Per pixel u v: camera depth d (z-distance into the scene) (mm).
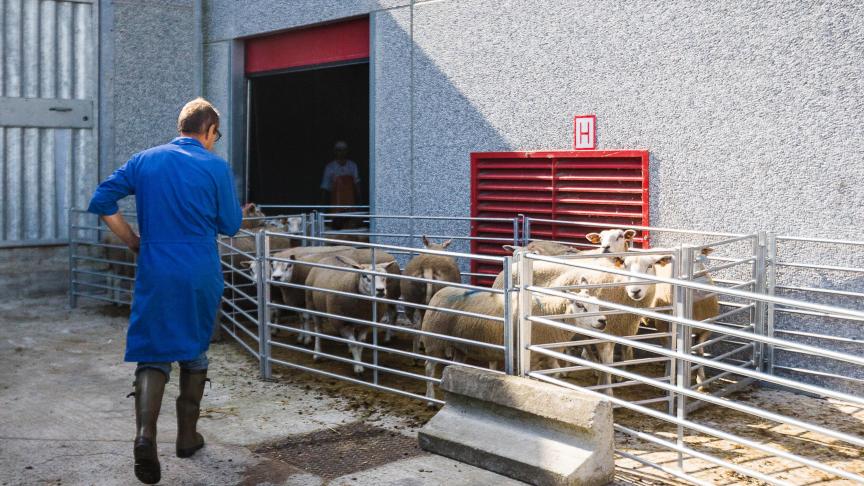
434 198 9727
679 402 5023
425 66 9656
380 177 10273
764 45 7047
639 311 4539
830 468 3896
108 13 11367
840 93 6672
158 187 4512
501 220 8883
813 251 6930
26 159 10891
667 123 7688
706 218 7516
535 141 8688
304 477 4727
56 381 6906
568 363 6750
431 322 6195
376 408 6195
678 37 7551
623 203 8062
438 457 5086
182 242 4484
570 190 8445
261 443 5348
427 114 9695
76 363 7570
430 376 6230
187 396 4926
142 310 4441
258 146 12562
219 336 8773
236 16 11930
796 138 6934
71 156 11234
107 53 11391
